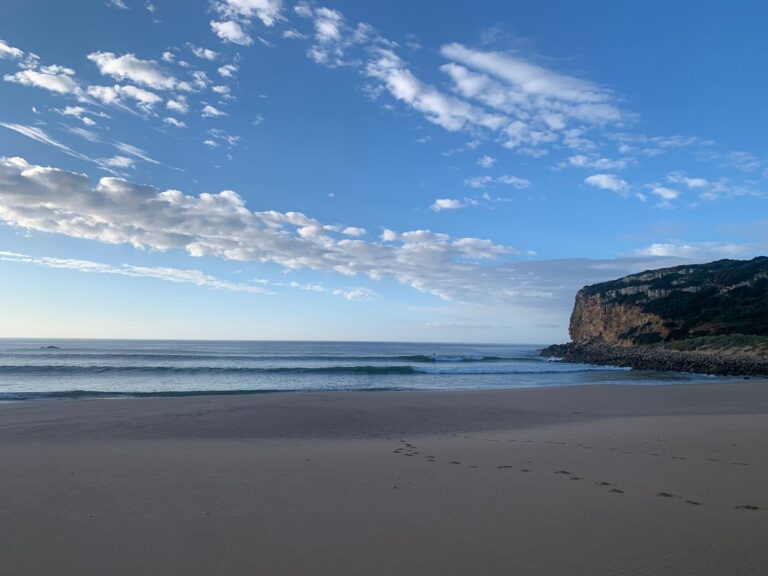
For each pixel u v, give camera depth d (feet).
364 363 200.85
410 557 16.38
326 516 20.59
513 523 19.74
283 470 29.27
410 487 25.35
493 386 113.80
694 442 39.27
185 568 15.47
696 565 15.74
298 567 15.56
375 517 20.48
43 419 52.85
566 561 16.07
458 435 44.80
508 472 28.81
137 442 40.60
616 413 62.64
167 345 478.18
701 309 240.12
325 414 57.77
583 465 30.68
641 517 20.49
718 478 27.35
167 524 19.53
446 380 128.26
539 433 45.52
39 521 19.83
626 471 29.07
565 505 22.20
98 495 23.66
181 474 28.14
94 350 308.81
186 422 51.65
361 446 38.37
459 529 19.04
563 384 119.34
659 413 62.90
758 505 22.31
